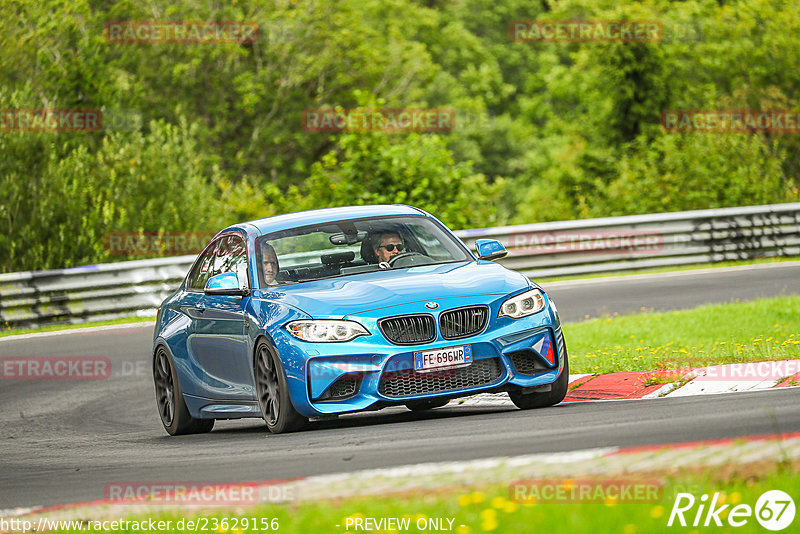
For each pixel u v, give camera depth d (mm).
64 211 74062
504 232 61938
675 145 96812
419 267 25266
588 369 29094
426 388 22453
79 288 56438
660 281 56750
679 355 29672
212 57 139625
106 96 116688
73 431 29922
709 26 138750
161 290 58469
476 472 15789
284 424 23172
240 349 24969
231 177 141000
